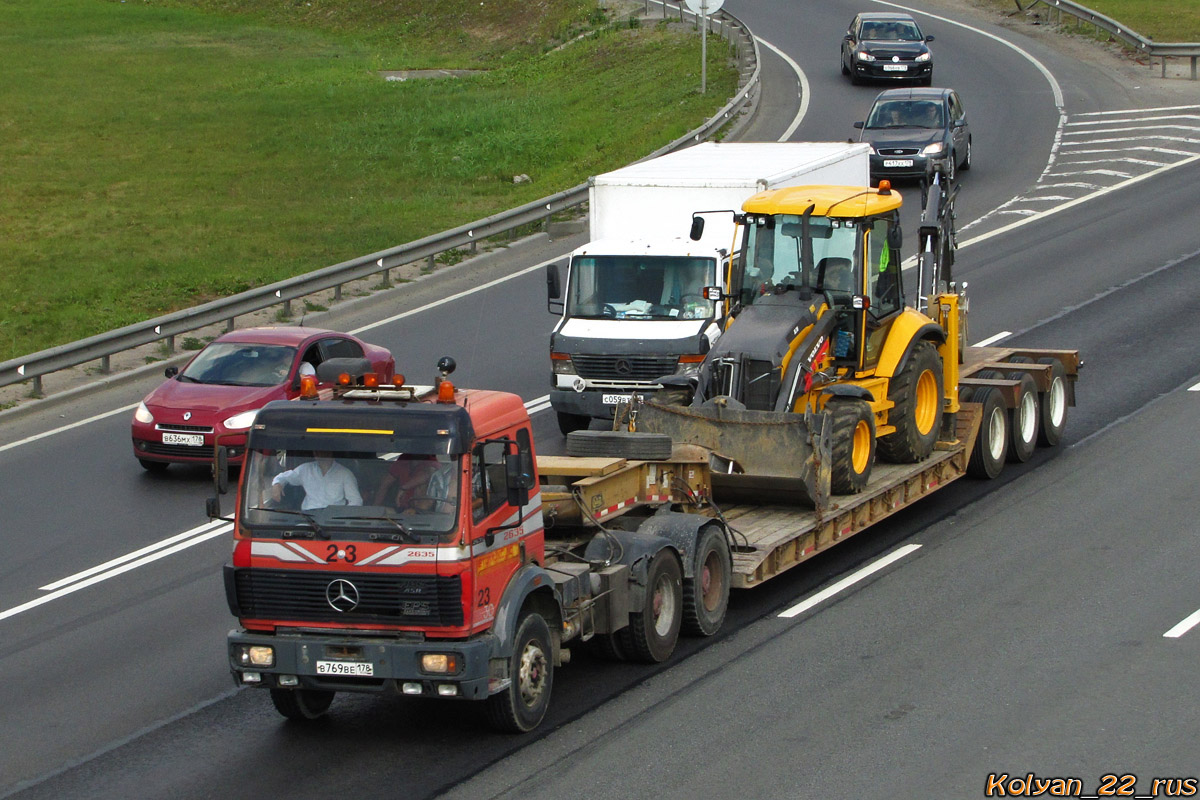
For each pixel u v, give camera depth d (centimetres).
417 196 8431
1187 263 6353
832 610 3184
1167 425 4522
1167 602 3109
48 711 2778
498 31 14162
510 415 2566
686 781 2333
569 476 2947
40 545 3844
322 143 9862
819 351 3534
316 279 6203
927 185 4406
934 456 3900
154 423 4366
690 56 11012
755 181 4684
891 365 3694
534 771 2398
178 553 3762
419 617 2383
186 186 8762
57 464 4603
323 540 2405
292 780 2406
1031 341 5406
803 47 11688
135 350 5897
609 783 2336
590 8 13600
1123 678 2703
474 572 2386
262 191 8638
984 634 2973
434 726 2627
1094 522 3716
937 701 2634
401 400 2494
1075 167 8194
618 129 9481
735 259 3725
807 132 8738
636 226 4850
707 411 3381
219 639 3162
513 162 9138
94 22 15012
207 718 2722
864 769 2353
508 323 6031
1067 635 2945
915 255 6556
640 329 4594
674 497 3241
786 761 2397
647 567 2858
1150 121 9075
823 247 3634
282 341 4706
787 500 3388
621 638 2867
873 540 3703
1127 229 6944
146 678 2941
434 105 10931
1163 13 12281
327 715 2712
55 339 5906
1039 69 10681
